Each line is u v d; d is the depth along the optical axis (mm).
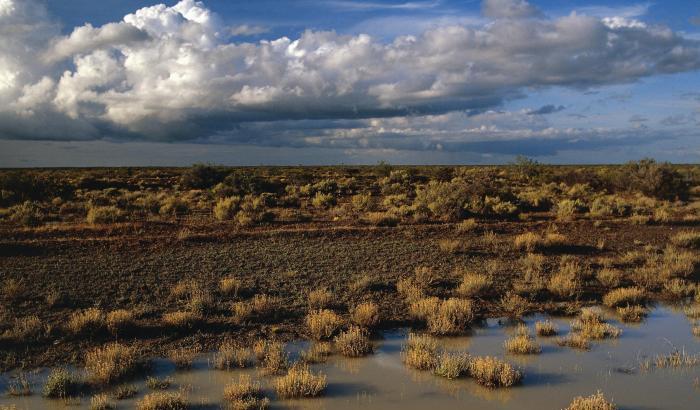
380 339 10844
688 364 9453
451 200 25359
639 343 10570
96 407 7672
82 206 26672
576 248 18984
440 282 14570
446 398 8109
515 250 18438
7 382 8680
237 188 37156
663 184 36938
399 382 8688
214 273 14867
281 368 9242
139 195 35438
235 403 7730
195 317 11203
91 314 10680
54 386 8172
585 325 11328
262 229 21250
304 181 46469
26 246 16938
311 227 21812
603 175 45188
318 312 11992
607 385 8586
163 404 7598
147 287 13555
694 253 18562
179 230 20703
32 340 10172
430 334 11086
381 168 59750
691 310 12594
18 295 12438
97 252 16797
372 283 14086
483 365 8719
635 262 17359
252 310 12008
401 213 25234
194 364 9438
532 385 8586
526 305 12953
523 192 35812
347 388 8445
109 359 9133
